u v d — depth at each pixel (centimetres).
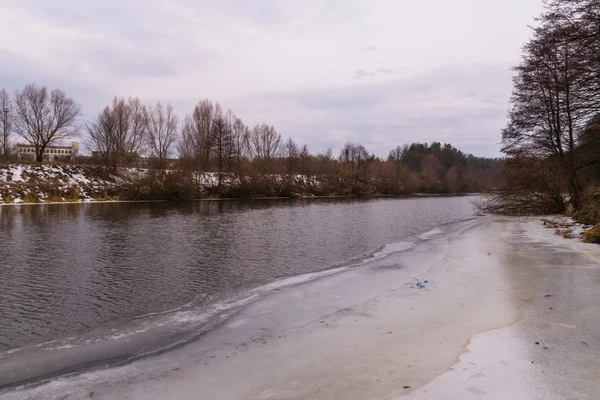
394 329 691
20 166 4519
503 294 871
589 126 2131
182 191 4922
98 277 1215
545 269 1098
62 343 719
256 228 2414
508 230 2089
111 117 5206
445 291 923
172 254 1577
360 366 546
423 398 446
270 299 948
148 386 520
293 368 552
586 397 434
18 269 1316
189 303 955
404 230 2355
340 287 1039
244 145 7019
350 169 8050
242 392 488
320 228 2442
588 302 786
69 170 4797
